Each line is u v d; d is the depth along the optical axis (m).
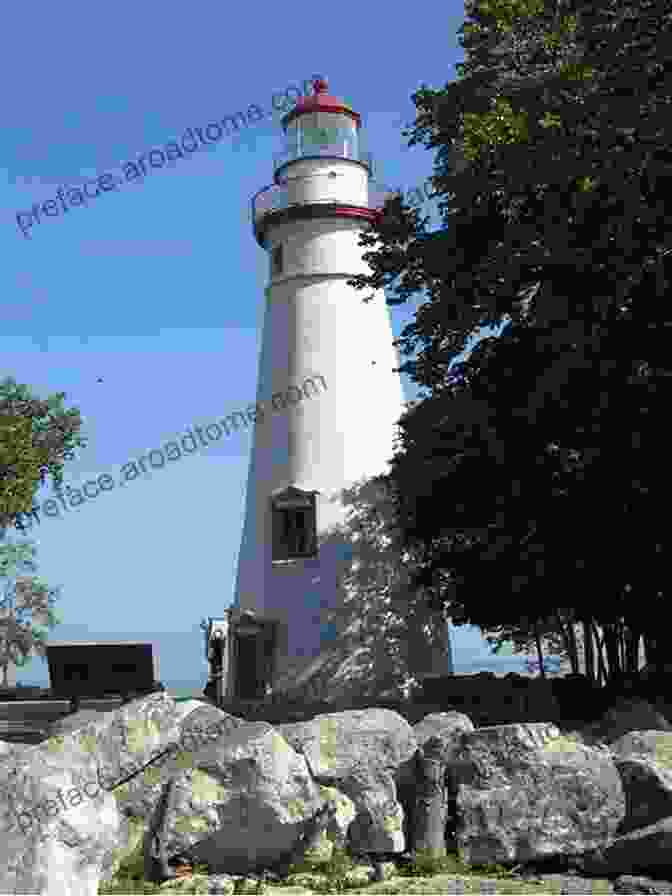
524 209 18.38
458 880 9.38
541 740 10.20
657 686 18.94
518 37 19.36
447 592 24.77
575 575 18.95
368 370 33.25
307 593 31.06
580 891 9.02
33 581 68.12
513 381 19.38
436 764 10.05
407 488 21.92
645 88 16.73
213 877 9.34
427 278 20.77
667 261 17.08
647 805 9.99
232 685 31.14
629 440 17.31
